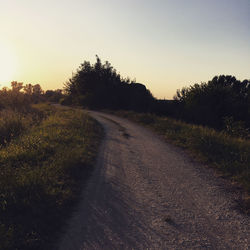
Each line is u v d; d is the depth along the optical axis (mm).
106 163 8172
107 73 46062
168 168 7887
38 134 10656
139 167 7914
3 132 11414
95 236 3912
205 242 3820
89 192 5691
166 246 3688
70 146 9203
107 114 30000
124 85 42031
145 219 4516
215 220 4531
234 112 19953
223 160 8281
